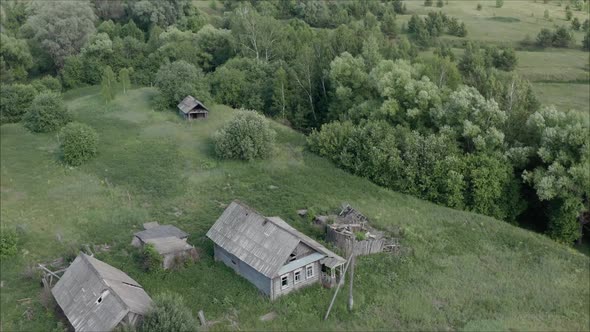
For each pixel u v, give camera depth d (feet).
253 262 150.10
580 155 203.51
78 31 396.57
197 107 284.41
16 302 142.82
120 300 125.70
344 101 278.87
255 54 350.23
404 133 233.55
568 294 163.12
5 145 252.83
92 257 148.87
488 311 152.46
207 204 201.57
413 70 264.11
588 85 331.98
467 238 190.70
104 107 306.55
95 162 233.76
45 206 195.42
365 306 150.00
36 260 161.58
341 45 310.86
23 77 377.09
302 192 215.31
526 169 223.10
